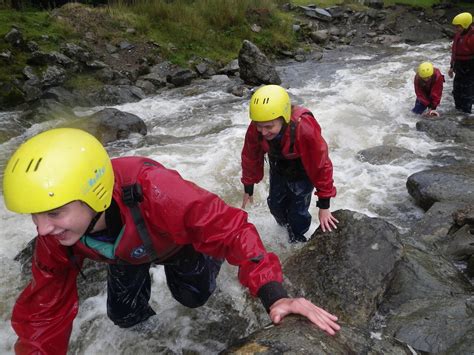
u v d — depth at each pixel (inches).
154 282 132.0
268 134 119.2
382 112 297.4
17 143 249.9
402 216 172.2
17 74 310.5
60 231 60.8
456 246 142.3
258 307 119.0
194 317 119.1
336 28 575.2
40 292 75.4
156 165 73.0
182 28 442.0
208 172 207.9
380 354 75.4
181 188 67.7
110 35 397.1
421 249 134.3
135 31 412.8
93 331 116.5
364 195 188.1
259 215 173.5
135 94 337.1
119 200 67.1
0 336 115.4
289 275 121.5
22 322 76.7
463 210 153.6
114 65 368.8
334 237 126.6
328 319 67.5
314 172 122.5
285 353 66.6
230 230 69.7
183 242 71.8
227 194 190.4
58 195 57.2
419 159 217.9
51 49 343.0
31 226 166.4
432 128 254.2
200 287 98.3
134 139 250.7
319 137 119.2
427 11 635.5
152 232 70.7
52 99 303.0
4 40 325.1
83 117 282.0
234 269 134.0
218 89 362.0
